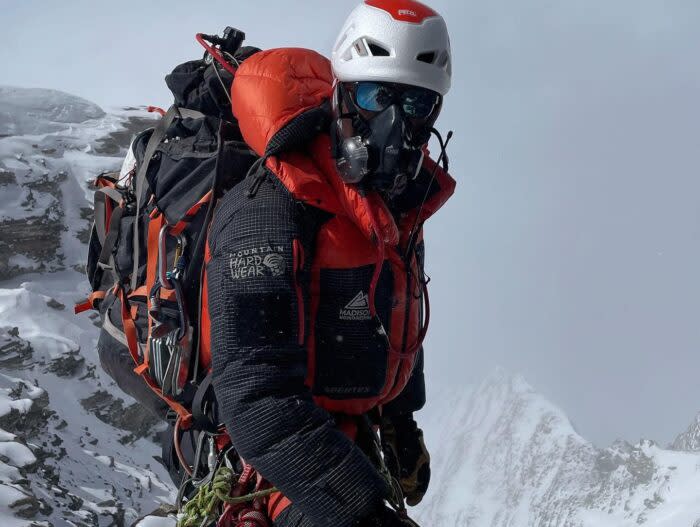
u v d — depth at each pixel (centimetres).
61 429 1708
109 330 275
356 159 219
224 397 217
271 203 221
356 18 230
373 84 226
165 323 242
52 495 1120
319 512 214
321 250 227
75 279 2688
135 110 3431
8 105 3164
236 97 237
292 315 217
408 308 253
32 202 2705
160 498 1579
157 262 248
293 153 227
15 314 2102
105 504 1330
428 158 257
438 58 231
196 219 240
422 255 261
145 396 273
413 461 286
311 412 215
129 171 285
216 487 236
